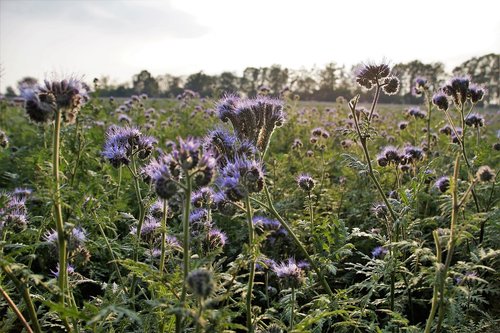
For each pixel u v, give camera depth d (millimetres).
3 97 18266
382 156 6117
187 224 3043
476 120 7355
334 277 5758
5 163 9148
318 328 3746
